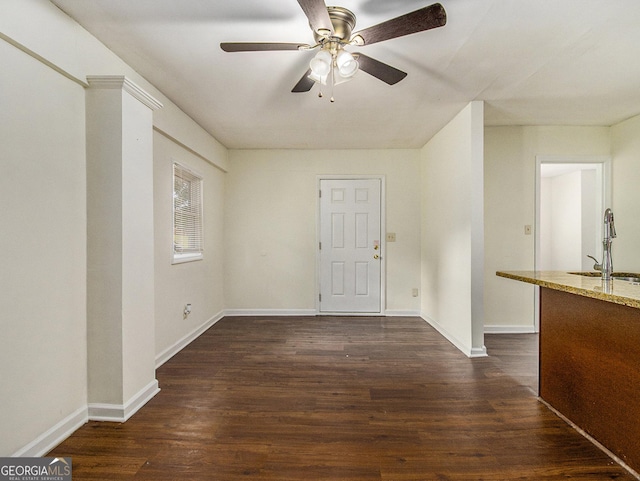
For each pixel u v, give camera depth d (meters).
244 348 3.25
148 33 1.98
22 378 1.55
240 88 2.71
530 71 2.43
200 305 3.75
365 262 4.58
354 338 3.58
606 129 3.78
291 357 3.01
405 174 4.54
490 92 2.80
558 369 2.05
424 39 2.02
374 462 1.61
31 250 1.60
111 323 1.95
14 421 1.51
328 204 4.59
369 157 4.56
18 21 1.50
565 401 1.99
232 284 4.60
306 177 4.59
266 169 4.59
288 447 1.72
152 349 2.29
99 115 1.94
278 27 1.92
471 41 2.04
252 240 4.60
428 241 4.23
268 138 4.07
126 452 1.67
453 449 1.71
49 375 1.70
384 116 3.33
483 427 1.90
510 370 2.72
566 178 5.96
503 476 1.51
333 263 4.61
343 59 1.71
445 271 3.64
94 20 1.84
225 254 4.59
